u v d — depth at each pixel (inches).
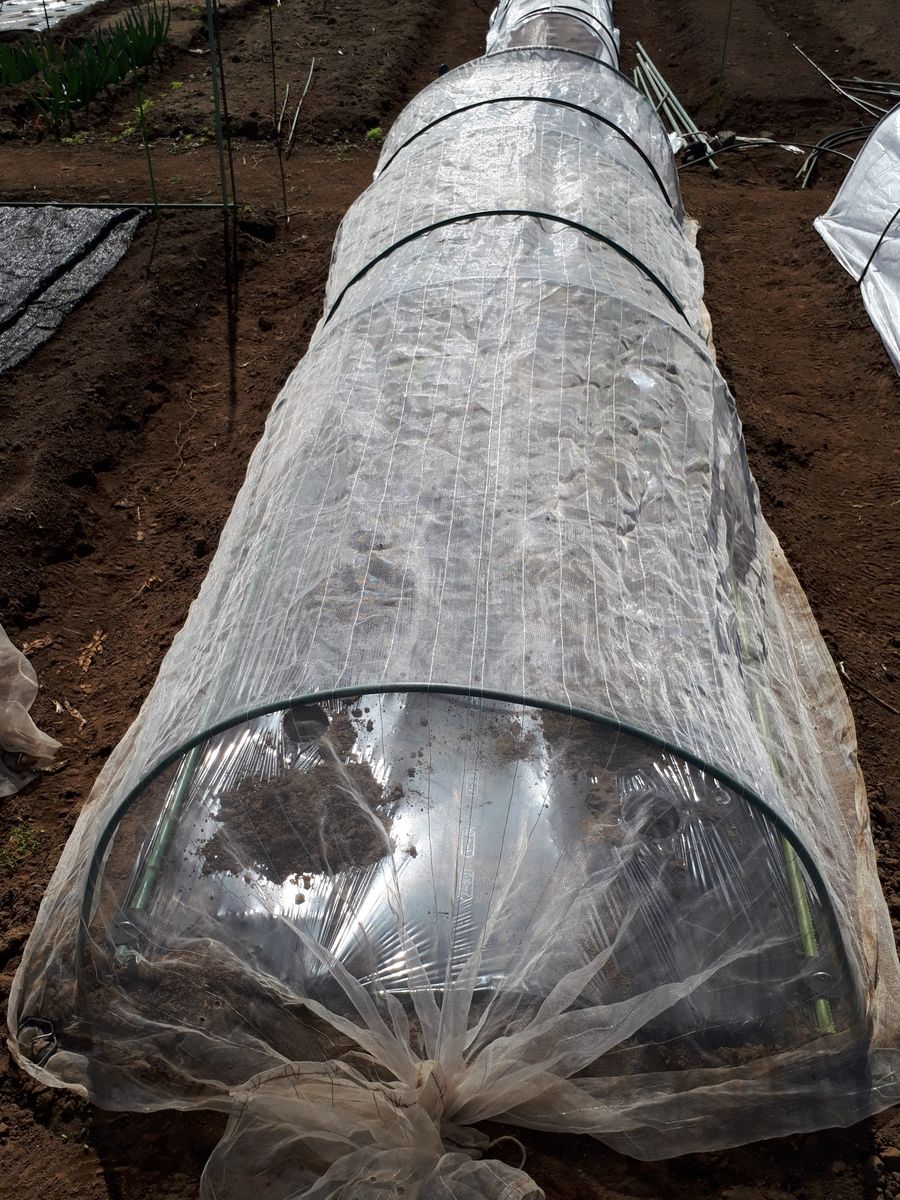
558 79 325.4
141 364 288.5
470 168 265.7
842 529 239.9
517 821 118.8
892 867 159.8
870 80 512.4
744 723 135.8
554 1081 114.5
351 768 121.3
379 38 578.2
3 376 279.7
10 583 214.2
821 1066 120.9
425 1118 110.1
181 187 401.4
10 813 171.9
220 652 142.3
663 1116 118.4
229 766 123.6
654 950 116.7
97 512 244.1
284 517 161.9
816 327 322.7
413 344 189.9
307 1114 113.0
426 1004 111.4
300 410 193.3
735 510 187.0
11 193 395.2
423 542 145.6
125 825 123.1
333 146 450.9
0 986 142.3
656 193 289.0
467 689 120.3
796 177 422.6
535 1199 106.8
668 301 230.8
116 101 491.5
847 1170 120.3
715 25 594.9
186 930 119.3
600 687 124.5
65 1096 128.4
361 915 117.2
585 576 142.2
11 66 486.6
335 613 134.6
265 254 357.4
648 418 179.0
